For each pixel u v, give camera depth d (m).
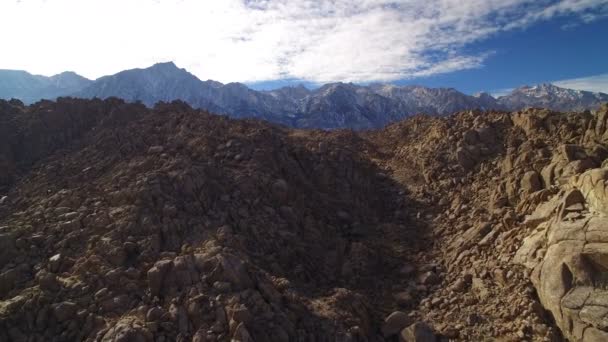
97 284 15.38
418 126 38.28
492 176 25.56
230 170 24.08
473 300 17.16
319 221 23.39
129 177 22.17
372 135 44.00
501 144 27.88
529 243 17.78
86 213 19.62
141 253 17.12
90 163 25.33
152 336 13.27
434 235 23.27
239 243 18.45
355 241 23.16
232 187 22.75
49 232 18.47
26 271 16.42
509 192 22.44
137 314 14.18
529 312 15.27
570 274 14.76
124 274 15.82
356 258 20.89
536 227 18.56
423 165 29.95
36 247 17.56
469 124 31.38
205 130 27.98
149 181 21.14
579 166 19.66
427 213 25.61
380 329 16.14
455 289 18.17
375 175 31.33
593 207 15.95
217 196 21.84
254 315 14.18
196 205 20.56
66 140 29.39
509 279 17.19
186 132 27.30
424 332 15.33
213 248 16.84
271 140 29.06
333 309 15.66
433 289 18.84
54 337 13.59
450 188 26.80
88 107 31.92
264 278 16.31
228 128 29.62
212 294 14.80
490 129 29.19
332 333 14.44
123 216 18.98
